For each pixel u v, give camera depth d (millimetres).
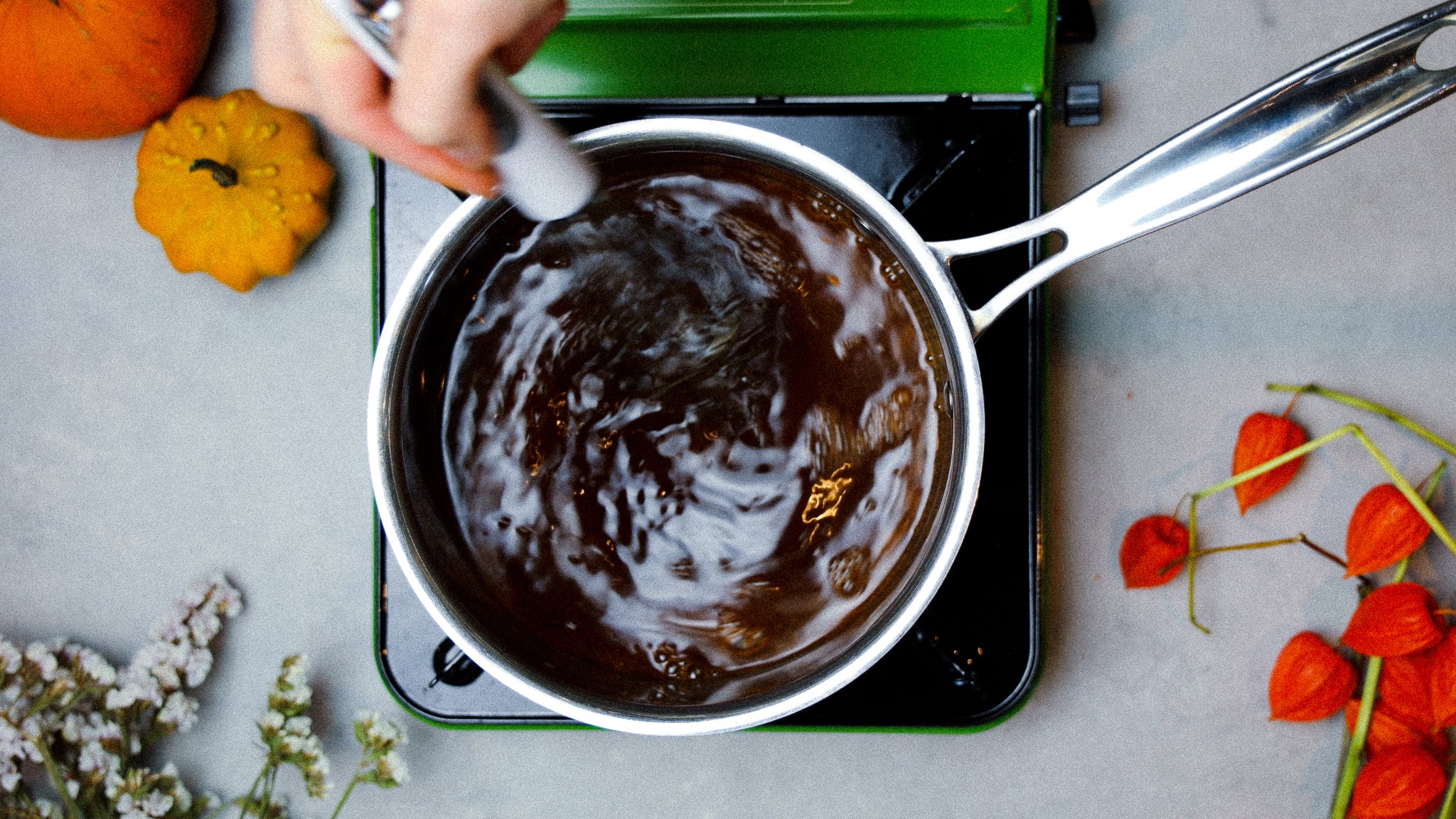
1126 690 962
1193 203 793
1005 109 884
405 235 893
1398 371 960
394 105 719
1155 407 963
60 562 981
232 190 941
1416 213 962
